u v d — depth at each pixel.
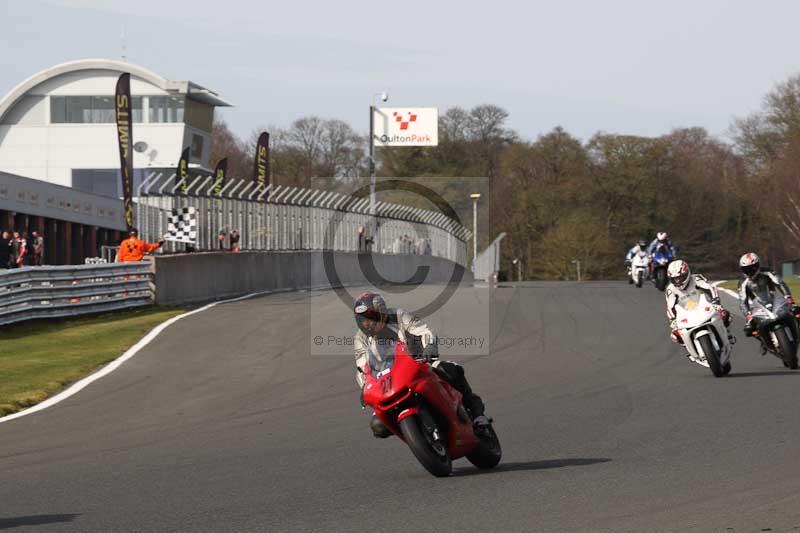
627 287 116.44
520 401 41.78
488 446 28.02
